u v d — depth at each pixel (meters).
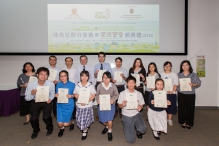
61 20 3.90
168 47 4.01
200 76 4.10
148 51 4.01
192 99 2.79
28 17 3.86
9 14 3.84
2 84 3.97
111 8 3.93
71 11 3.90
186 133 2.70
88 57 4.00
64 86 2.54
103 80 2.50
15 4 3.83
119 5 3.93
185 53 4.00
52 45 3.92
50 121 2.57
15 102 3.69
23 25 3.87
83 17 3.92
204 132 2.74
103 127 2.98
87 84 2.48
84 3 3.91
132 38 3.98
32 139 2.47
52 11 3.88
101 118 2.45
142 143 2.36
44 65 3.97
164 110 2.46
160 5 3.95
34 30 3.89
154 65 3.21
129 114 2.38
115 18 3.95
